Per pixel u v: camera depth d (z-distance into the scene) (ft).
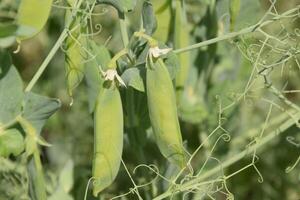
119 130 1.76
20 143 1.86
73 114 2.86
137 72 1.83
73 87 1.87
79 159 2.79
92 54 1.87
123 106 2.03
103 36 2.84
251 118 2.72
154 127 1.77
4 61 1.87
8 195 2.31
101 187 1.78
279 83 2.79
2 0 2.40
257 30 1.92
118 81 1.75
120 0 1.86
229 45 2.34
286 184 2.73
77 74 1.86
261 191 2.71
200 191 2.11
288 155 2.70
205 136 2.46
